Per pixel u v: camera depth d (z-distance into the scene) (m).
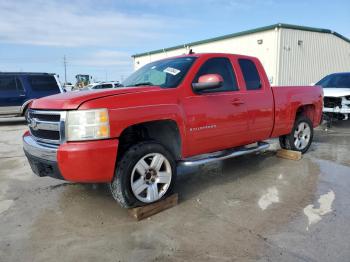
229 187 4.69
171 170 3.94
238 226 3.46
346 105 10.01
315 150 7.04
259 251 2.97
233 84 4.79
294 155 6.11
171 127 4.02
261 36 22.02
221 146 4.64
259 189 4.58
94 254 2.99
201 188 4.67
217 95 4.43
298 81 22.30
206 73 4.42
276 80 21.17
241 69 4.97
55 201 4.27
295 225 3.46
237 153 4.80
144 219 3.68
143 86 3.96
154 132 4.12
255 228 3.41
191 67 4.26
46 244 3.17
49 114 3.50
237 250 3.00
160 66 4.67
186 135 4.04
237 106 4.68
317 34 22.77
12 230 3.48
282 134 5.81
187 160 4.23
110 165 3.38
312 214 3.72
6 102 12.45
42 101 3.78
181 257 2.91
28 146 3.79
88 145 3.27
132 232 3.38
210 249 3.03
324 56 23.58
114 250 3.05
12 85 12.59
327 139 8.54
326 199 4.16
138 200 3.66
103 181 3.47
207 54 4.54
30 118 3.96
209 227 3.46
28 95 12.80
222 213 3.80
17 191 4.70
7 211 3.98
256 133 5.14
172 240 3.20
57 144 3.48
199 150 4.33
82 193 4.54
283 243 3.10
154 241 3.19
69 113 3.31
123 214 3.82
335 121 11.77
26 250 3.07
